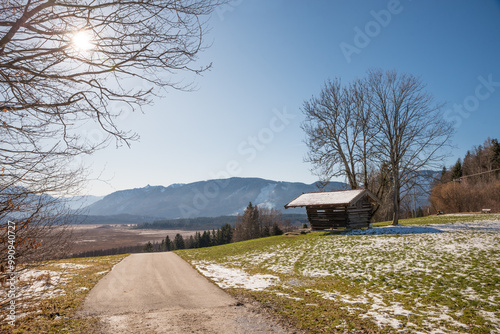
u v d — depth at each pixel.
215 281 13.00
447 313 7.96
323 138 30.53
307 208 28.48
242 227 94.50
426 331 6.86
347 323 7.52
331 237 22.95
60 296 10.09
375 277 12.24
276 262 17.33
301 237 25.95
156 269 16.31
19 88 4.13
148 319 7.86
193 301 9.69
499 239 16.92
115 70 4.37
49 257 4.12
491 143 78.94
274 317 8.05
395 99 28.20
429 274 11.79
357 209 26.47
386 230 23.59
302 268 15.14
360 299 9.76
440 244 16.97
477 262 12.68
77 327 7.15
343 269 14.02
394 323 7.42
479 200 56.12
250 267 16.77
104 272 15.30
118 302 9.51
